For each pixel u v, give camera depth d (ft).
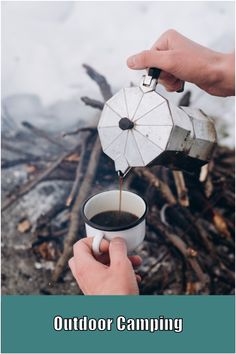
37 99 3.78
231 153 3.67
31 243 3.71
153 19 3.66
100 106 3.69
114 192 2.31
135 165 2.01
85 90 3.74
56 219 3.75
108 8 3.66
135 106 2.01
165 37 2.57
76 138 3.78
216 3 3.60
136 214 2.28
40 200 3.79
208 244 3.61
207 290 3.58
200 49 2.49
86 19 3.67
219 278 3.59
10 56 3.72
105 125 2.07
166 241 3.60
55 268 3.62
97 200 2.28
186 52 2.41
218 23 3.64
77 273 2.07
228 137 3.66
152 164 2.00
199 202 3.66
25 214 3.77
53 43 3.69
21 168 3.83
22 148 3.84
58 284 3.64
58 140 3.82
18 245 3.72
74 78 3.73
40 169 3.81
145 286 3.61
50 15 3.66
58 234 3.70
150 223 3.61
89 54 3.71
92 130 3.70
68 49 3.70
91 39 3.69
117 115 2.04
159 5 3.65
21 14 3.67
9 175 3.82
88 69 3.71
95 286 1.92
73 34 3.69
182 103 3.67
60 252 3.69
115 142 2.05
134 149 1.99
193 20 3.64
